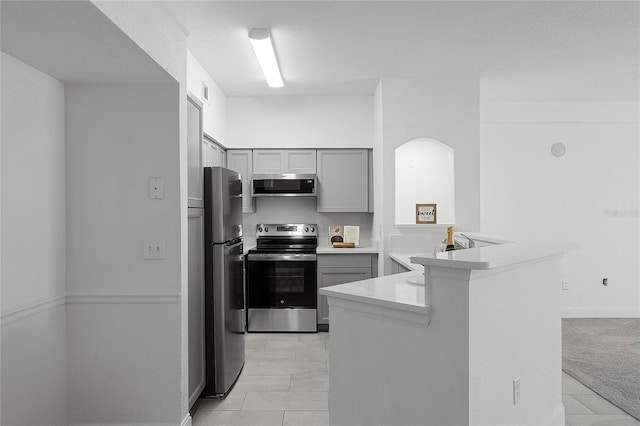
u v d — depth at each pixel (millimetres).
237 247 3340
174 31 2275
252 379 3254
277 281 4562
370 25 3020
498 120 5258
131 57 1957
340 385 2010
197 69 3729
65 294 2334
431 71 4051
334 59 3707
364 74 4129
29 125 2045
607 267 5273
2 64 1872
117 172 2348
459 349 1632
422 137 4230
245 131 4938
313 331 4543
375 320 1883
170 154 2348
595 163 5270
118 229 2348
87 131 2344
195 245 2738
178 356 2342
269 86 4484
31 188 2055
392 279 2350
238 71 4016
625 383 3191
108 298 2338
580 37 3262
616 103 5258
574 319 5141
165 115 2350
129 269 2348
